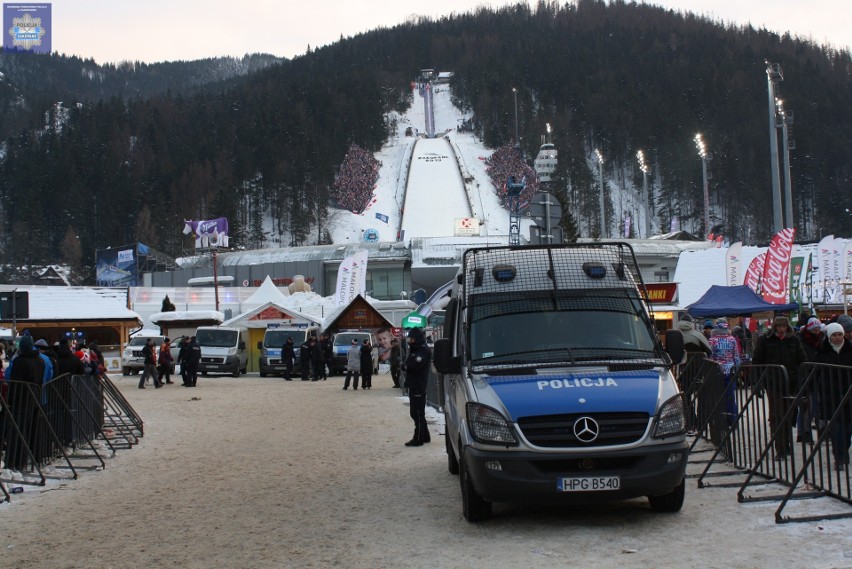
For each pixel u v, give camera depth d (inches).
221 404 917.2
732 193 6737.2
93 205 7111.2
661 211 7219.5
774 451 371.9
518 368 316.5
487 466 285.9
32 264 6028.5
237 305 2465.6
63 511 365.4
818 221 6245.1
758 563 239.3
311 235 7308.1
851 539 260.4
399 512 336.5
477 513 307.4
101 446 588.7
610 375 305.7
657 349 334.3
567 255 363.9
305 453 523.8
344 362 1569.9
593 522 301.4
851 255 1258.0
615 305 347.9
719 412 447.5
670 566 240.4
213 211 6589.6
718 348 559.2
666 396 295.4
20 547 299.9
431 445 549.3
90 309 1797.5
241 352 1667.1
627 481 280.1
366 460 488.1
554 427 284.5
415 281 3973.9
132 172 7736.2
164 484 426.6
